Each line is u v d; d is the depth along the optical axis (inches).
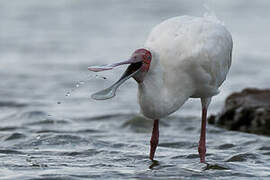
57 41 1179.3
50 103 725.9
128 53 1078.4
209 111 695.1
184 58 414.9
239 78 901.8
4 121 618.8
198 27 428.1
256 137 547.5
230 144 508.7
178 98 417.4
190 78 425.1
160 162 436.5
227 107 620.7
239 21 1417.3
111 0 1738.4
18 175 377.4
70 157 447.5
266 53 1093.1
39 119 621.6
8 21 1373.0
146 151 477.1
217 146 507.2
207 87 438.3
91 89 821.2
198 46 418.6
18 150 466.6
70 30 1299.2
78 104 726.5
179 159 449.1
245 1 1705.2
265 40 1205.7
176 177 382.6
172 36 421.7
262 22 1408.7
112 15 1494.8
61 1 1686.8
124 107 716.7
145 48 400.2
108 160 438.9
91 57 1041.5
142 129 590.9
